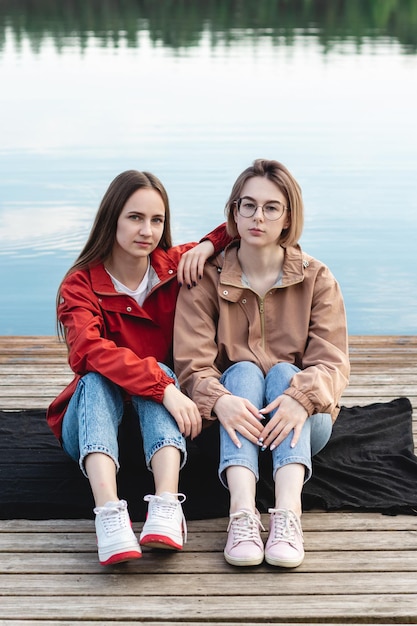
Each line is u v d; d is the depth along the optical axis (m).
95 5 28.28
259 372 2.74
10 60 17.19
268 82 14.21
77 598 2.28
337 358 2.74
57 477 2.91
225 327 2.83
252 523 2.45
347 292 5.70
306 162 9.09
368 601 2.25
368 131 10.63
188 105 12.38
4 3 28.48
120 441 2.93
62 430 2.76
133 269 2.83
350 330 5.09
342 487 2.84
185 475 2.92
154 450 2.54
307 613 2.21
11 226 7.00
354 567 2.41
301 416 2.57
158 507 2.43
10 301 5.57
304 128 10.80
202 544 2.53
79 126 11.10
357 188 8.15
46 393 3.72
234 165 8.87
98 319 2.75
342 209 7.52
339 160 9.16
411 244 6.66
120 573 2.39
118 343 2.85
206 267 2.88
